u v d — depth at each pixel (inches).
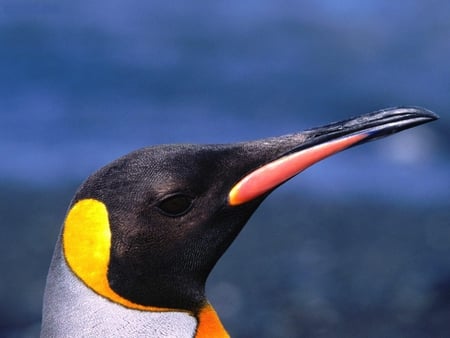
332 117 912.9
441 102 924.6
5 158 778.8
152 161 236.8
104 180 233.3
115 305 231.6
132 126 861.8
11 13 1085.1
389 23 1081.4
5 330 526.6
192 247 239.6
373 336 521.0
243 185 245.4
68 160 780.6
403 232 643.5
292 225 653.9
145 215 233.1
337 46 1042.7
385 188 727.1
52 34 1042.7
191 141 846.5
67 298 228.7
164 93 936.9
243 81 967.0
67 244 230.7
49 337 228.5
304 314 539.8
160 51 1023.0
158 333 234.1
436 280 569.0
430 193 716.7
